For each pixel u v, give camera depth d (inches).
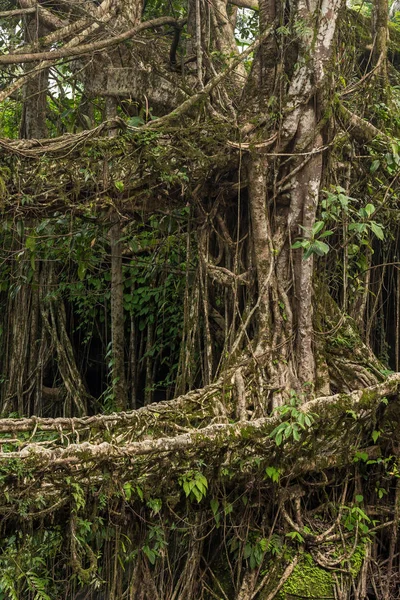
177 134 263.0
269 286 277.4
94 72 349.1
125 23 333.4
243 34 429.4
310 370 275.9
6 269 402.9
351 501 272.5
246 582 250.2
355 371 281.4
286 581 249.4
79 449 203.2
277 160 281.9
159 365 403.2
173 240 364.2
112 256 354.9
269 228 281.7
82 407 389.7
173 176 262.1
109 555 233.8
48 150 243.6
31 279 391.5
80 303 410.6
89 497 211.9
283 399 265.6
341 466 263.9
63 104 405.7
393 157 299.3
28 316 403.2
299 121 279.3
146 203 273.3
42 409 401.1
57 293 399.2
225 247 293.7
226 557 260.2
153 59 338.0
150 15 385.1
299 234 281.0
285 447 247.0
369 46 381.7
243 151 276.5
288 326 277.0
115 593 239.6
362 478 275.3
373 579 270.1
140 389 406.9
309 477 266.1
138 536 234.7
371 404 262.7
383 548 279.0
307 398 270.7
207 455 230.8
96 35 325.7
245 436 237.6
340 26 285.4
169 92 324.8
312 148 279.6
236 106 307.0
